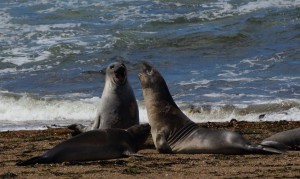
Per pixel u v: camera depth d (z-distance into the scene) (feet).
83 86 272.72
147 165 125.59
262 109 226.58
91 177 113.09
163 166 124.36
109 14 376.68
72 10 383.45
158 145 143.84
